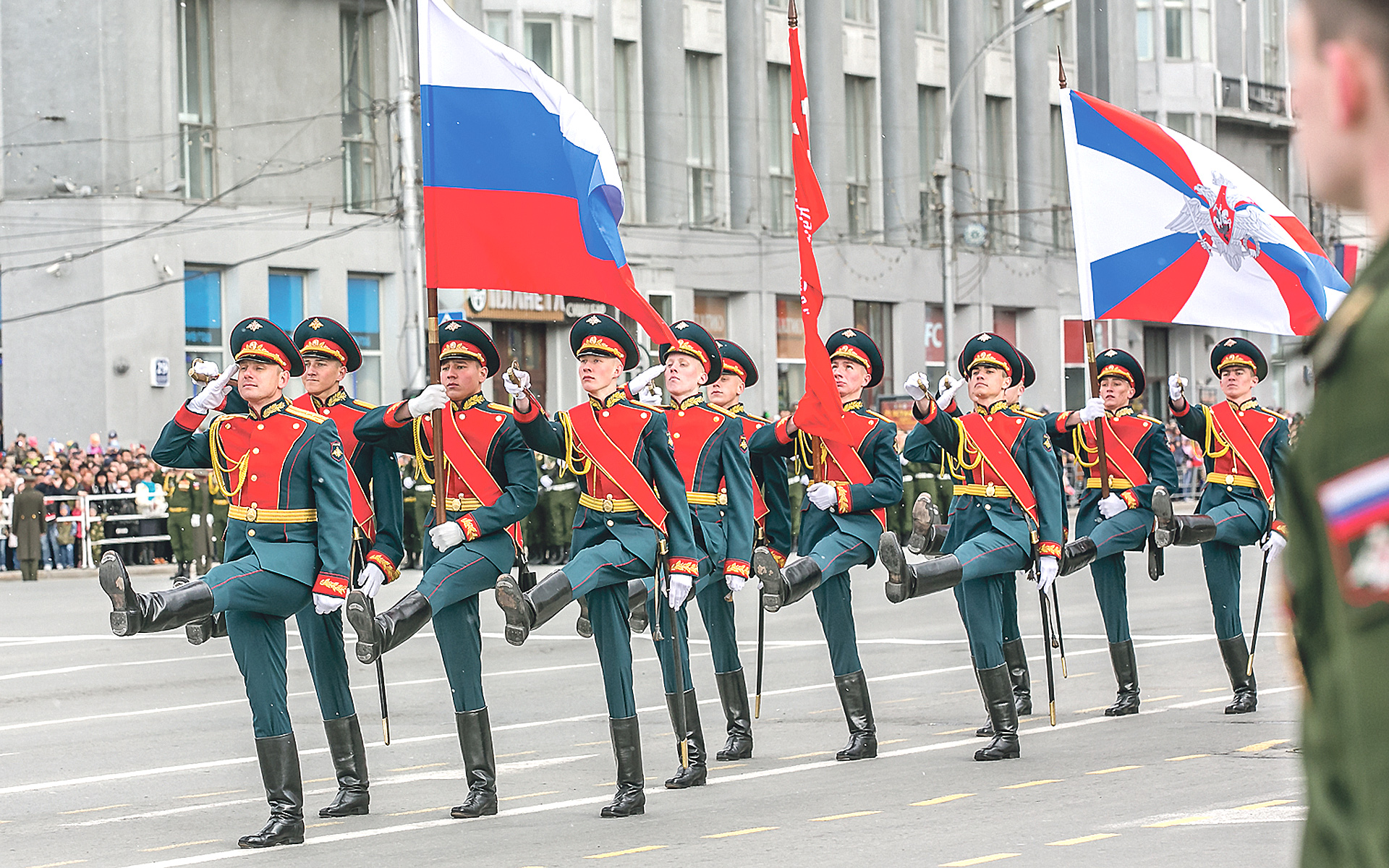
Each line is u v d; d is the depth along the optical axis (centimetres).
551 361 4066
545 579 923
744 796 968
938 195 5025
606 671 934
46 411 3541
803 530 1180
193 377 934
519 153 1016
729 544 1048
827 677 1531
